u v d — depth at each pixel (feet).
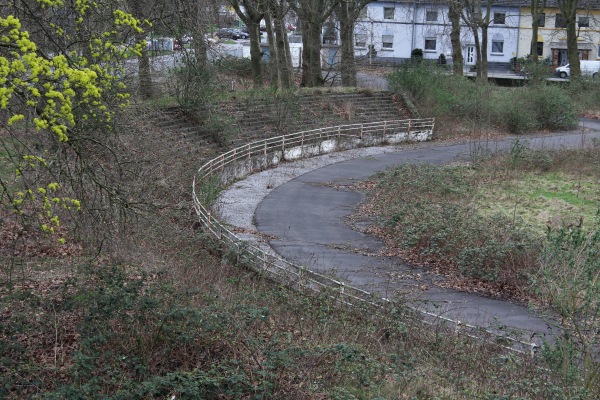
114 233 44.86
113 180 42.57
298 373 35.04
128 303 38.52
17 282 44.32
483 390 35.73
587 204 91.56
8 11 38.55
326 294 49.88
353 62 170.60
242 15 146.72
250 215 85.05
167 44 105.50
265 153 116.67
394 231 77.36
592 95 184.03
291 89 143.95
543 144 128.98
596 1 228.63
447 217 76.13
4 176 42.34
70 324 39.70
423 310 54.19
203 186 83.66
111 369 34.76
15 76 30.32
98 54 36.83
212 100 114.62
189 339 37.01
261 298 48.26
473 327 47.91
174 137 98.94
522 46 241.55
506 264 62.85
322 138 134.21
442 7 218.59
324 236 76.69
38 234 52.42
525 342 45.93
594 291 38.37
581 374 37.81
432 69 171.22
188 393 31.58
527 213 87.20
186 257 55.31
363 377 35.53
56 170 37.65
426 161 124.16
